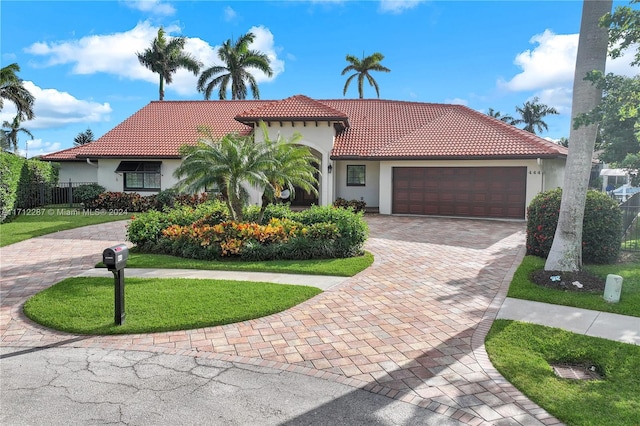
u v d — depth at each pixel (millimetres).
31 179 24219
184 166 12492
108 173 25625
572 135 9141
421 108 27672
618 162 9461
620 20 7652
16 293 8453
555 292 8289
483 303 7750
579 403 4398
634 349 5688
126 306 7363
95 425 4035
